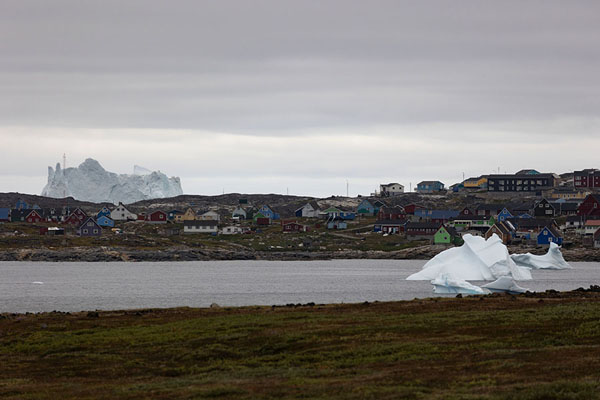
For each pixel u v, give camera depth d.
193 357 89.94
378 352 85.56
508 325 96.94
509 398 60.94
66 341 102.44
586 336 87.62
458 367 75.25
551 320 98.62
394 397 63.34
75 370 85.88
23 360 92.69
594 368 70.56
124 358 91.38
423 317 107.44
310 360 85.06
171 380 77.81
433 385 68.00
